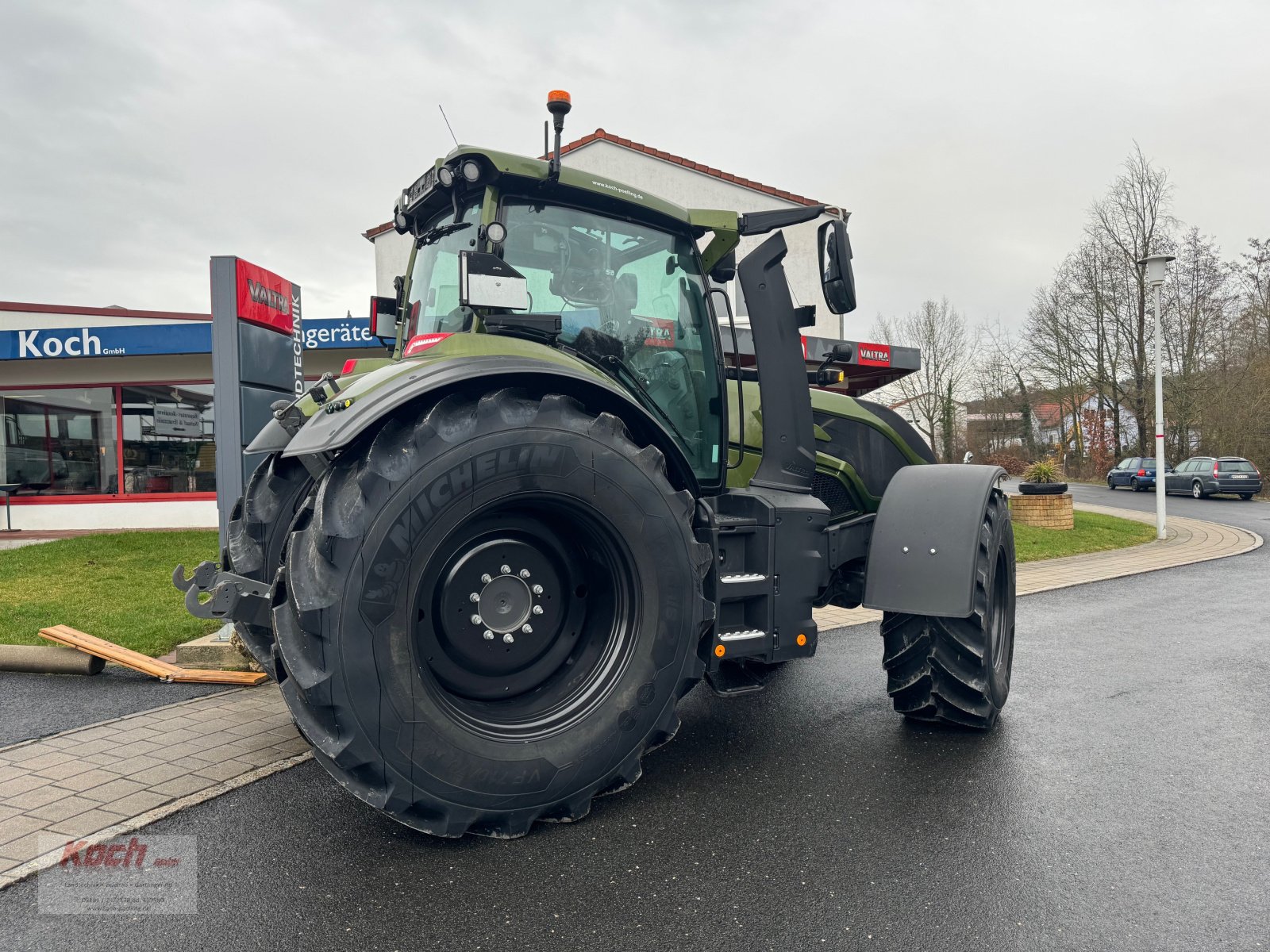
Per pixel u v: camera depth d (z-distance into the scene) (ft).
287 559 8.14
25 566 29.78
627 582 9.50
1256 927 7.29
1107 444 125.08
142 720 13.20
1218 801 10.09
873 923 7.32
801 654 11.34
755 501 11.22
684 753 11.92
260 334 18.16
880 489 15.52
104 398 45.75
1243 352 103.14
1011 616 14.82
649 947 6.94
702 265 12.20
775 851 8.72
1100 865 8.43
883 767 11.27
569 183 10.50
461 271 9.25
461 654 9.00
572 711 9.27
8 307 47.91
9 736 12.37
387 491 8.04
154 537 38.63
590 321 11.00
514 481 8.65
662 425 11.56
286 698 8.19
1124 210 111.14
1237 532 51.67
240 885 7.97
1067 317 117.19
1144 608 24.59
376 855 8.60
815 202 69.10
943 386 131.23
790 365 12.31
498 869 8.31
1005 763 11.40
